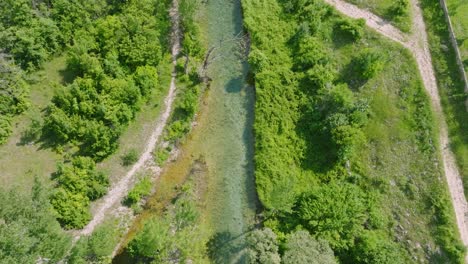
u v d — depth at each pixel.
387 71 60.00
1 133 53.34
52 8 60.53
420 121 56.41
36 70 58.84
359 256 49.84
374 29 62.59
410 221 52.78
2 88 54.12
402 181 54.34
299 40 62.44
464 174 53.62
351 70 60.56
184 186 55.25
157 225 47.41
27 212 41.69
